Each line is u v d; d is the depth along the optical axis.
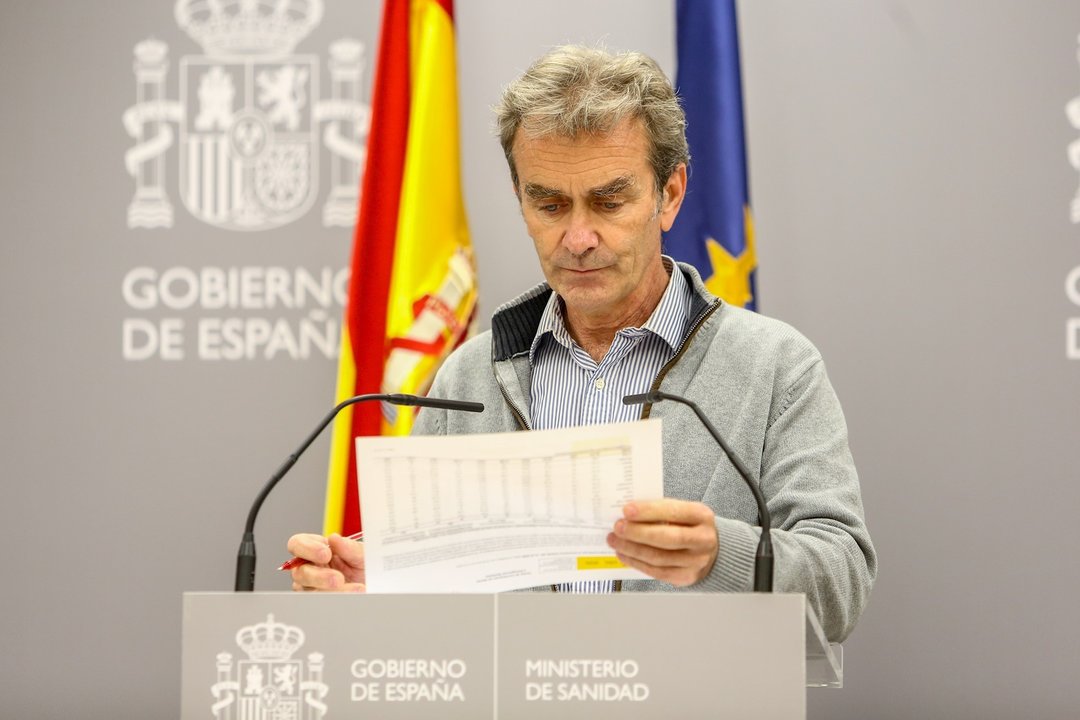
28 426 4.19
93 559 4.16
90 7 4.26
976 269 4.01
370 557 2.00
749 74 4.11
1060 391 3.96
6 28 4.25
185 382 4.19
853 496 2.48
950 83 4.05
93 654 4.14
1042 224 3.99
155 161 4.23
